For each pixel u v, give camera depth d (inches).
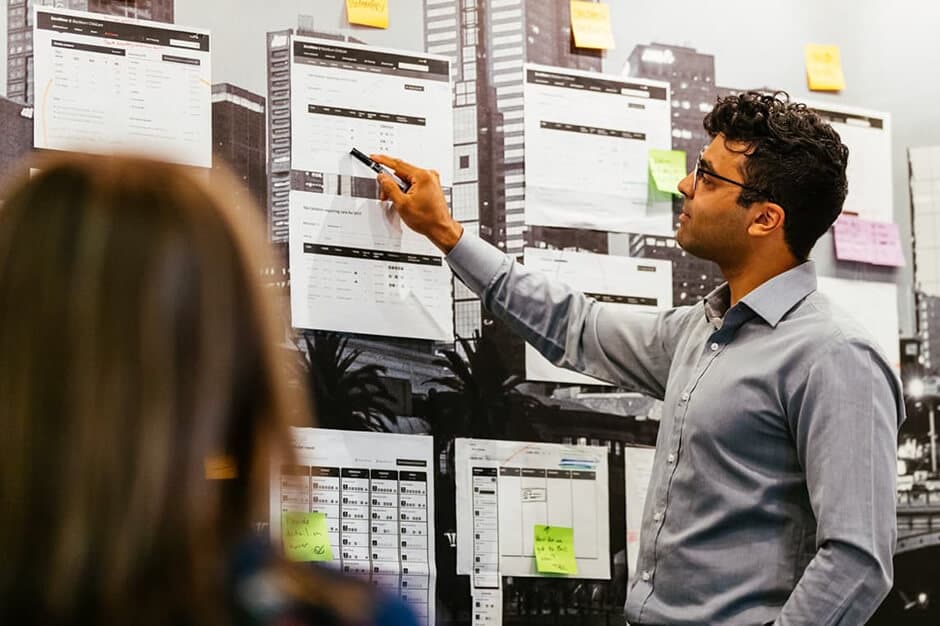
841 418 100.7
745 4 147.3
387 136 128.6
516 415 129.6
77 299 38.3
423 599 123.3
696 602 104.8
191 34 122.0
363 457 122.7
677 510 107.3
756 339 107.6
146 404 38.0
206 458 39.4
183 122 120.7
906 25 153.3
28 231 39.2
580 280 135.0
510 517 128.1
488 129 133.0
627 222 138.0
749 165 110.3
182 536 37.9
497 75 134.2
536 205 134.0
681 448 108.3
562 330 121.6
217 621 37.7
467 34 133.4
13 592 36.7
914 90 152.3
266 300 41.4
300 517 118.0
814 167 109.4
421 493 124.6
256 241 42.1
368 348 124.5
